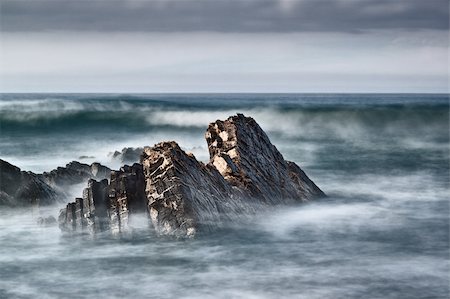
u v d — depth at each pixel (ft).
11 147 154.61
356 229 75.46
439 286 56.39
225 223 70.79
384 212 85.35
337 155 152.97
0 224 74.28
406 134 210.18
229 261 62.44
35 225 73.92
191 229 67.21
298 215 80.69
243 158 82.28
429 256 65.31
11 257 63.31
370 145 178.29
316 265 61.77
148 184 71.26
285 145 173.37
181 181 69.67
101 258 62.95
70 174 89.81
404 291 55.11
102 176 91.35
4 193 80.59
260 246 67.15
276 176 86.07
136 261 62.03
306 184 91.30
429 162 143.02
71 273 59.06
